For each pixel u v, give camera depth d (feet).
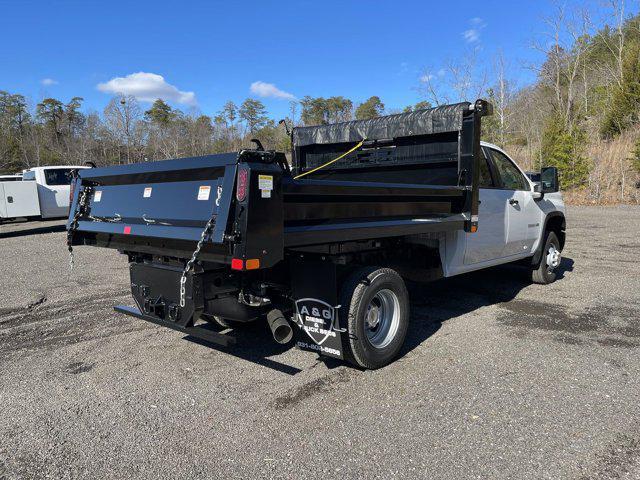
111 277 26.40
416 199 14.39
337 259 13.03
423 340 15.83
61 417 10.96
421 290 22.89
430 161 17.62
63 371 13.64
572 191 79.05
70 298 21.77
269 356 14.62
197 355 14.76
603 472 8.53
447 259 17.12
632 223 48.32
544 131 91.45
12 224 60.80
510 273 26.50
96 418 10.89
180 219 11.20
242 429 10.31
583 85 115.75
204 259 10.87
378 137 18.65
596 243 36.06
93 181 14.48
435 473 8.61
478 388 12.08
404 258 16.21
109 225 13.41
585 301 20.26
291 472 8.73
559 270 26.94
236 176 9.78
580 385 12.14
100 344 15.84
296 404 11.44
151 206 12.12
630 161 78.59
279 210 10.14
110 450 9.57
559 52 115.44
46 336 16.69
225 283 11.91
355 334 12.44
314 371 13.42
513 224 20.45
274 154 10.19
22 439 10.05
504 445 9.46
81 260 32.24
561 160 80.12
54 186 47.78
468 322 17.71
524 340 15.57
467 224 16.30
